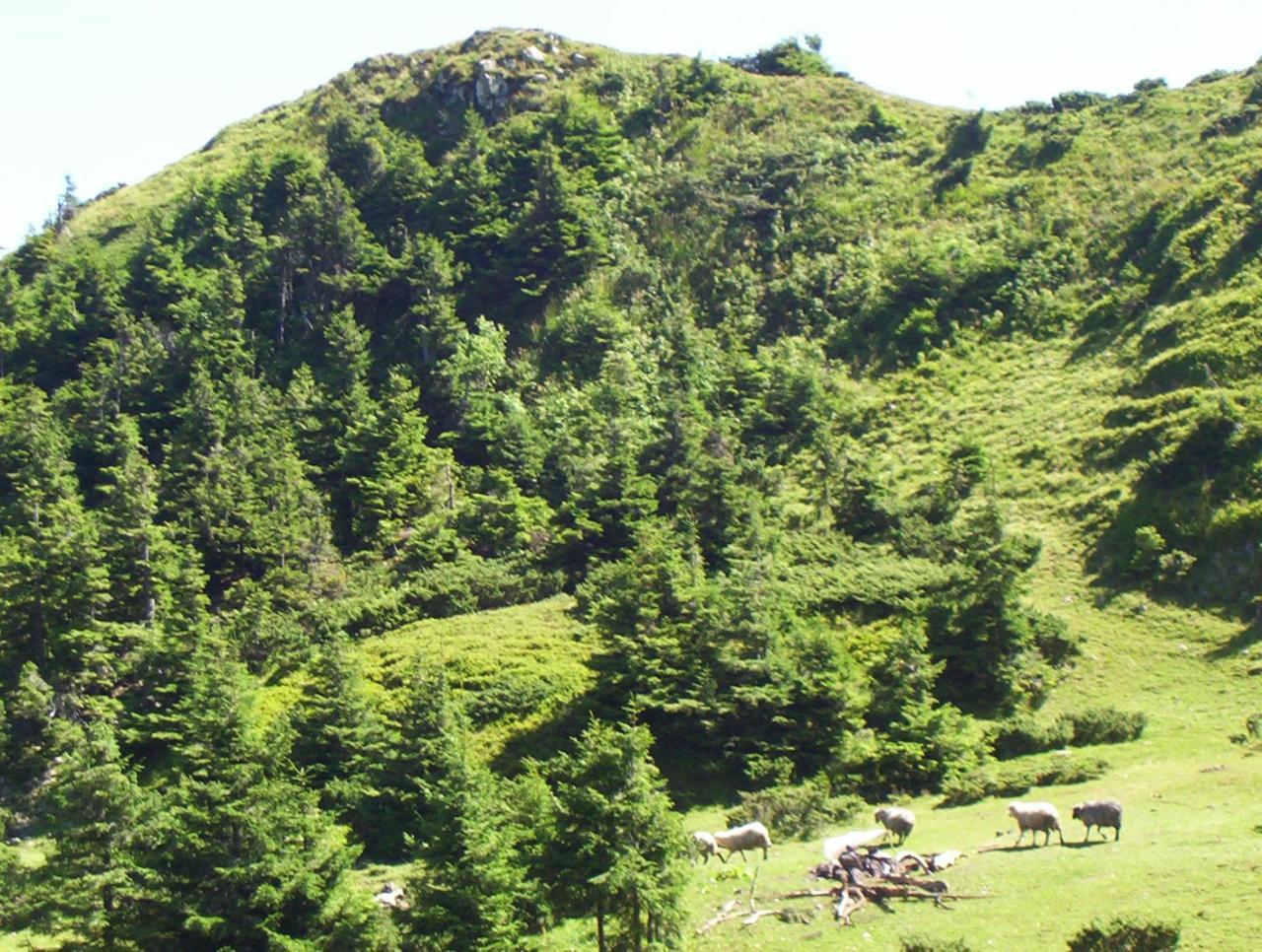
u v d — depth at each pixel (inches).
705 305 4106.8
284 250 4328.3
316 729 1971.0
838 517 2817.4
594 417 3371.1
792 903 1152.2
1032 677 2082.9
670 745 2011.6
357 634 2657.5
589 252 4244.6
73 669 2549.2
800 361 3607.3
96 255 4547.2
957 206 4252.0
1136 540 2432.3
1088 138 4416.8
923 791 1700.3
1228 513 2391.7
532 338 4028.1
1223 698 1905.8
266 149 5753.0
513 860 1211.2
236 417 3405.5
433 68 5812.0
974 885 1111.0
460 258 4355.3
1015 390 3262.8
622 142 4923.7
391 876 1606.8
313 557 2955.2
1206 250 3420.3
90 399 3634.4
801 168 4643.2
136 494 2837.1
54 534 2620.6
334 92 6058.1
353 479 3235.7
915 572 2455.7
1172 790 1407.5
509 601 2726.4
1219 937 885.2
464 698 2182.6
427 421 3599.9
